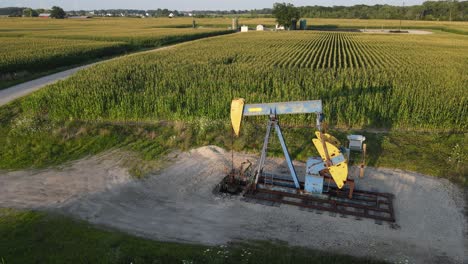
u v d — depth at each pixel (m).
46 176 14.01
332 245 9.65
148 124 19.48
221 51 46.38
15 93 26.66
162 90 23.36
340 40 68.06
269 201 11.97
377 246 9.62
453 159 14.29
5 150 16.44
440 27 112.31
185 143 16.64
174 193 12.59
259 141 16.59
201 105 20.48
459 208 11.34
